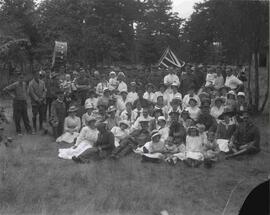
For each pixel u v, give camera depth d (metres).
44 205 9.12
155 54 38.25
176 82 18.16
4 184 10.36
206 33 23.92
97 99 16.52
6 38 29.02
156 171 12.02
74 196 9.91
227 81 17.39
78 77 17.83
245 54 21.47
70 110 15.11
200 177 11.63
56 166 12.14
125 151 13.38
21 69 30.41
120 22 40.56
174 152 13.05
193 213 9.18
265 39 20.36
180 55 27.78
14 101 15.80
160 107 15.73
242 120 14.11
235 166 12.55
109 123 15.02
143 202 9.71
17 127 15.82
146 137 13.99
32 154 13.28
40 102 16.48
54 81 17.58
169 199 10.01
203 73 19.27
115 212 9.04
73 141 14.77
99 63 38.75
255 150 13.41
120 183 10.89
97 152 12.91
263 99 22.72
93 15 37.81
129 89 18.88
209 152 12.70
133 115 15.18
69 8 37.62
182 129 13.43
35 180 10.88
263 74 26.25
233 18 20.72
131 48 41.72
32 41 38.97
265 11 20.08
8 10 38.50
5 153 13.12
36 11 38.62
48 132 16.11
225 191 10.62
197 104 15.74
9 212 8.78
